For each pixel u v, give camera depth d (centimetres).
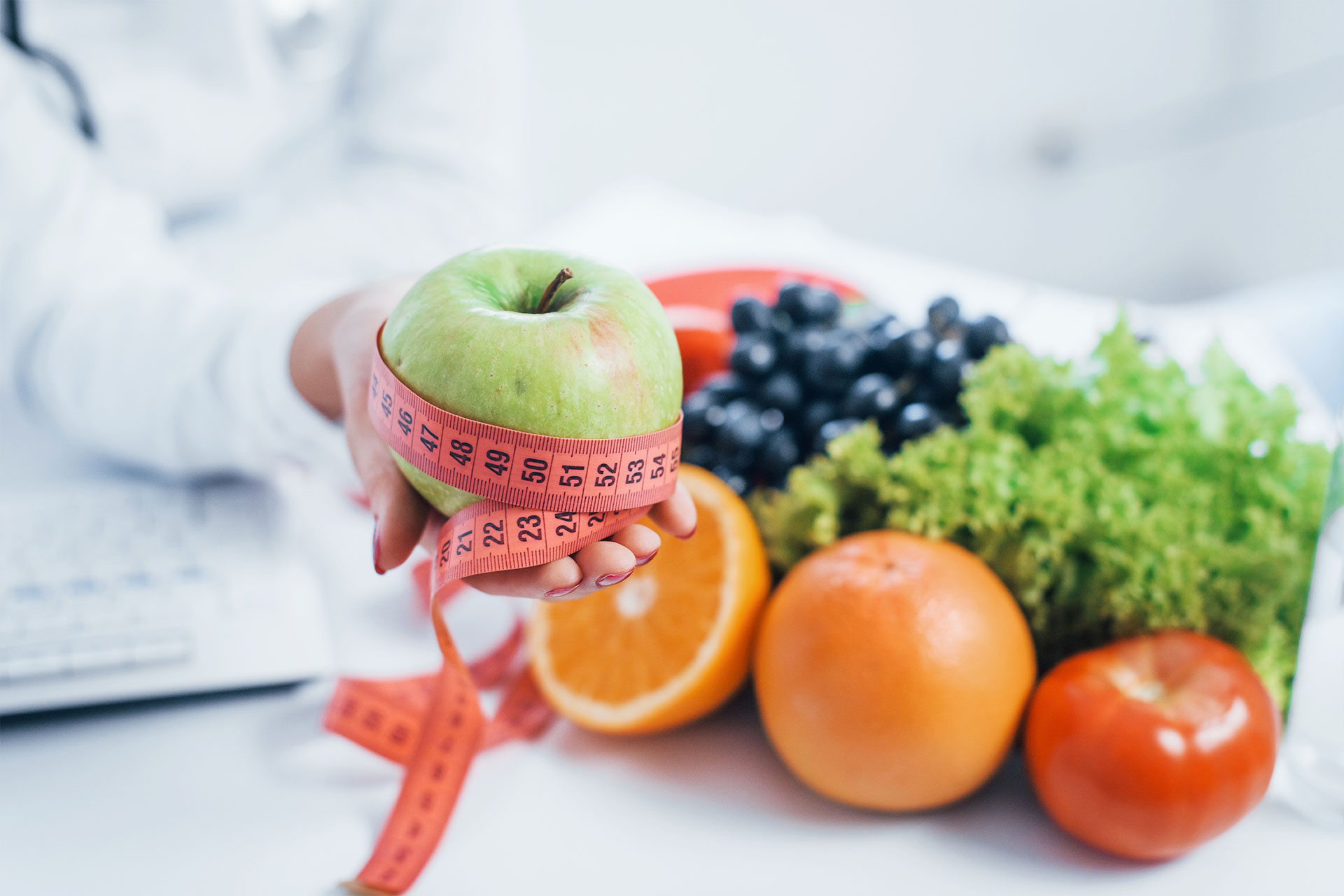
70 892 66
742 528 77
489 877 67
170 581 86
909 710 65
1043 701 69
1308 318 154
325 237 143
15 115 106
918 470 77
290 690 84
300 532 102
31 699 77
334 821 72
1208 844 70
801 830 71
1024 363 82
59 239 106
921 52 244
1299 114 250
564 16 222
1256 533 75
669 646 76
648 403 54
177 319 98
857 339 88
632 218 172
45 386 105
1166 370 82
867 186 261
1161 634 73
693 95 238
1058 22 245
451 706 76
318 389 86
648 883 67
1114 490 75
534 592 54
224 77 137
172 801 73
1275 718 67
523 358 50
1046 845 70
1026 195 268
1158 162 268
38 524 93
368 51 155
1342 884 66
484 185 159
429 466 53
